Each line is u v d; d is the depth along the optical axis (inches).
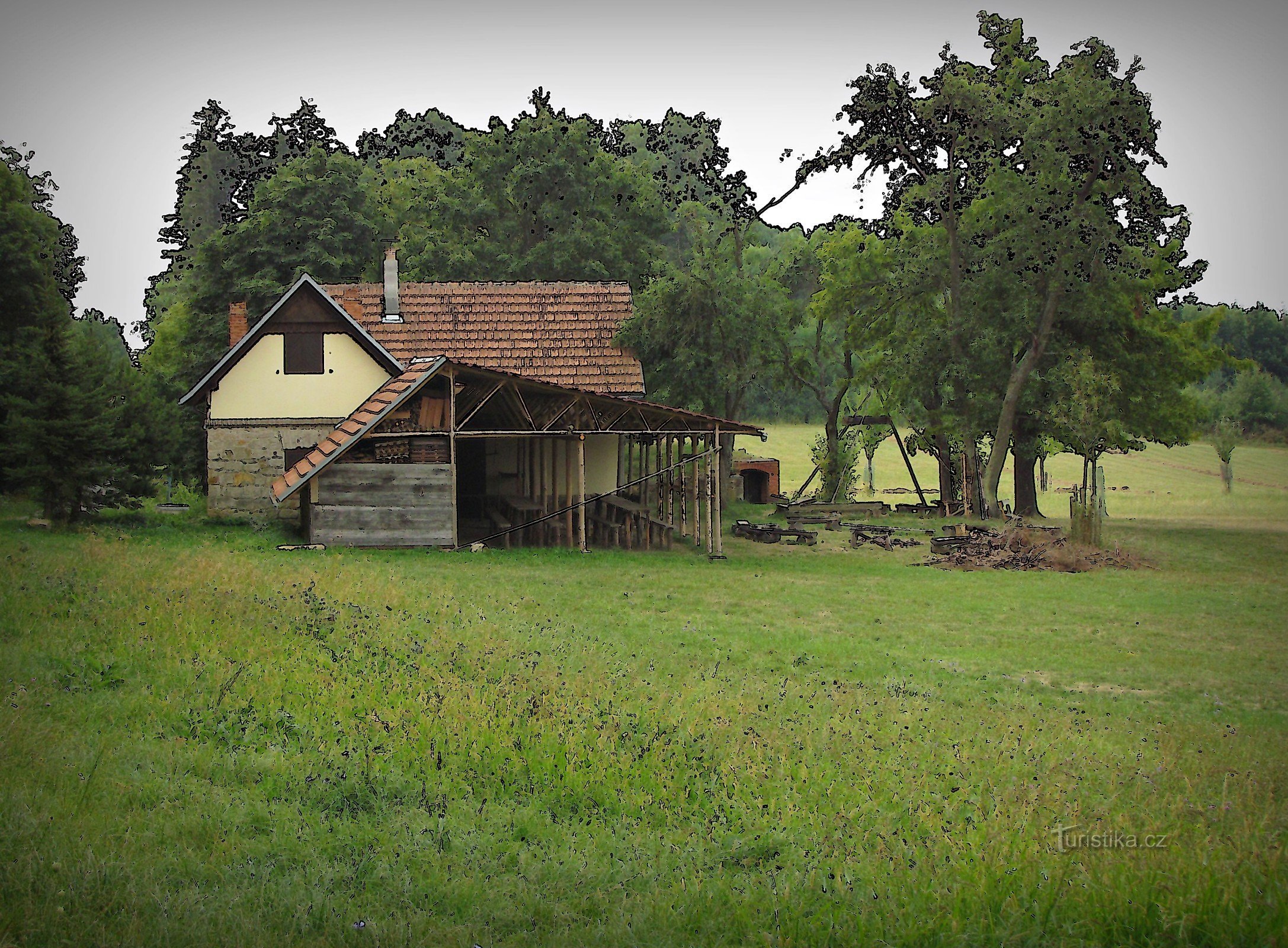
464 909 321.1
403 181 2674.7
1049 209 1578.5
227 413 1425.9
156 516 1346.0
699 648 724.0
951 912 316.2
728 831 389.4
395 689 540.1
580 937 305.9
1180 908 313.1
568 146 2372.0
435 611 772.6
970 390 1772.9
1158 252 1780.3
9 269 1589.6
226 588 753.6
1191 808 401.7
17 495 1312.7
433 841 363.3
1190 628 894.4
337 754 436.5
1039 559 1300.4
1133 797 423.5
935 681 657.0
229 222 2618.1
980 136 1626.5
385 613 737.0
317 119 2775.6
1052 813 388.2
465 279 2226.9
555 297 1628.9
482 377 1230.3
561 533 1358.3
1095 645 808.3
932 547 1392.7
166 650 563.5
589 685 569.6
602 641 721.0
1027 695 631.2
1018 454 1962.4
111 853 324.2
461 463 1599.4
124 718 454.9
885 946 301.9
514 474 1601.9
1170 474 3006.9
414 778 422.3
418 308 1590.8
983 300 1744.6
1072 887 329.1
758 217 1876.2
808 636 790.5
